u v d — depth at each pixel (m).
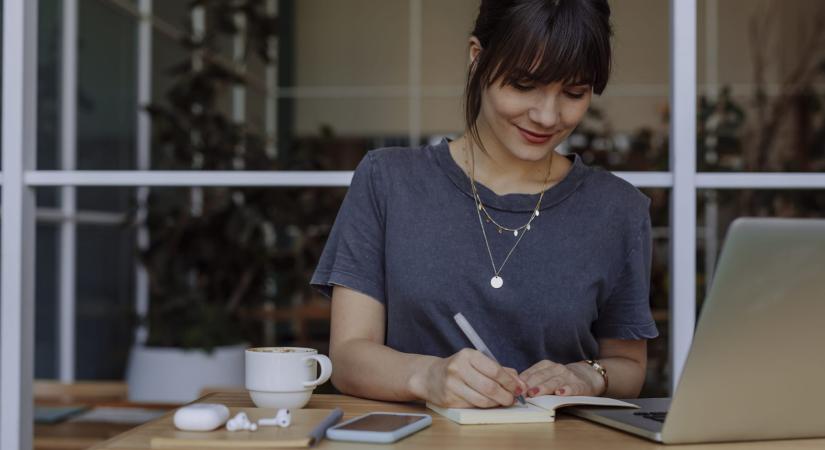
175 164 4.21
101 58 4.03
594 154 4.87
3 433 1.58
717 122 4.70
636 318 1.36
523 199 1.33
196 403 1.06
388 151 1.40
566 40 1.13
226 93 5.50
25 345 1.62
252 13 4.59
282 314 4.52
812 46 6.01
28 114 1.62
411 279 1.30
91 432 2.51
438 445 0.88
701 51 6.30
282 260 4.16
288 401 1.07
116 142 4.20
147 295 4.54
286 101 6.94
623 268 1.36
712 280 0.80
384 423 0.94
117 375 4.21
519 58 1.15
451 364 1.04
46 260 3.56
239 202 4.08
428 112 6.93
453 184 1.34
